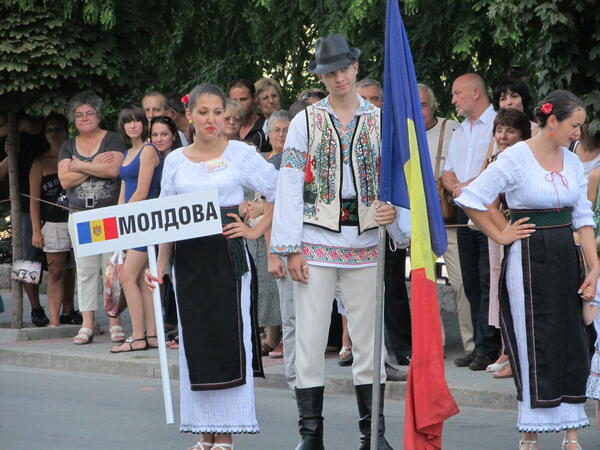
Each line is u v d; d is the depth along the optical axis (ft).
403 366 34.76
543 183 23.03
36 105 42.83
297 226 23.81
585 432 27.89
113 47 42.93
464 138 35.22
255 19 50.90
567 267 23.26
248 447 26.66
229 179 23.86
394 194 22.25
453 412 21.86
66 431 28.73
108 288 41.24
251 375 24.21
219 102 23.89
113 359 38.93
